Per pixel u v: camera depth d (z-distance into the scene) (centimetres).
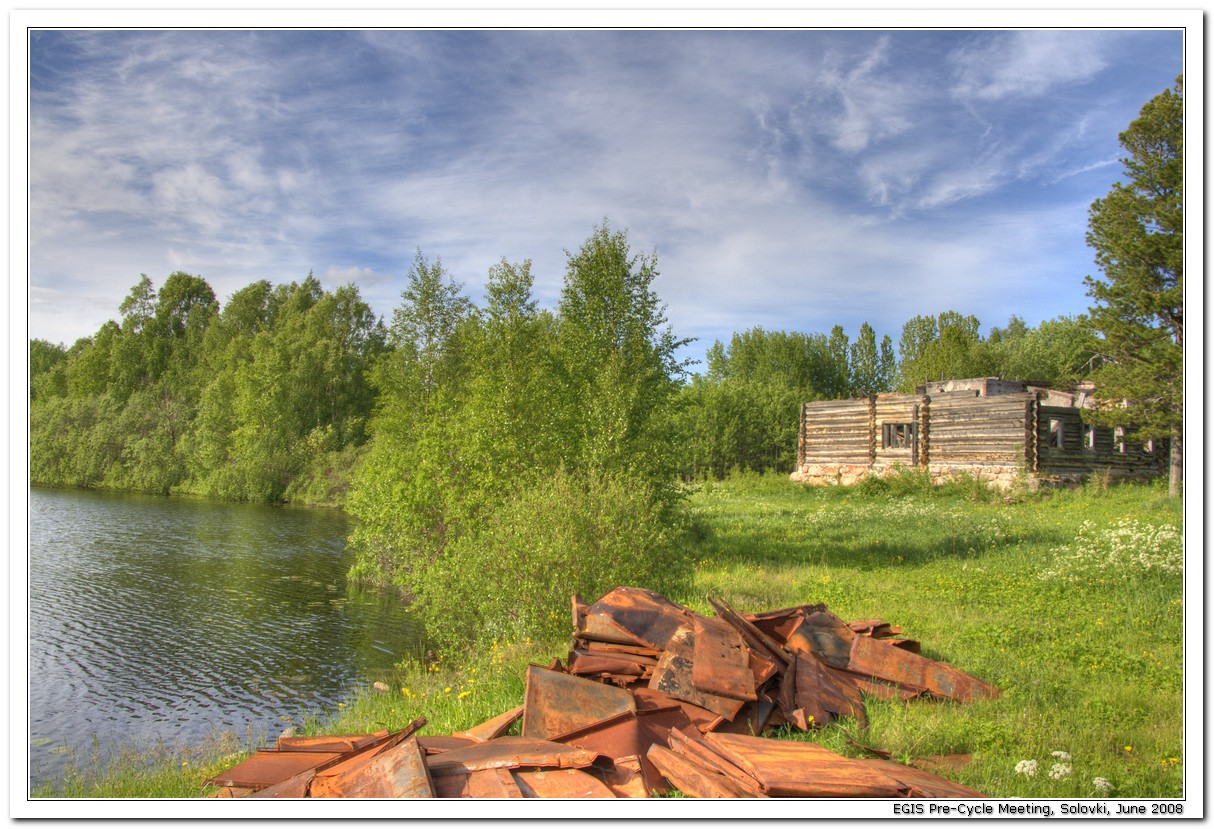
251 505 4784
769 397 5744
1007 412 2848
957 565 1520
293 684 1388
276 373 5609
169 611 1927
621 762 528
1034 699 716
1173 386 2453
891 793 475
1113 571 1292
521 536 1203
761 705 645
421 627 1784
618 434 1622
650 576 1237
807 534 2069
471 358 2105
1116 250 2566
